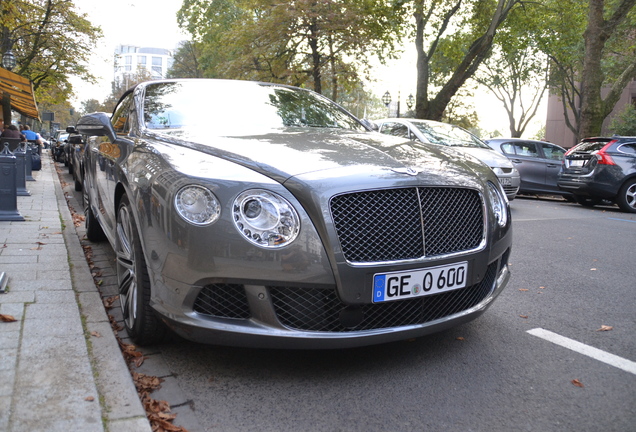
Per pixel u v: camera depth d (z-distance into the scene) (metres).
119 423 2.04
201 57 34.97
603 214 10.38
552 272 4.97
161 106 3.70
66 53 27.09
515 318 3.59
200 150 2.80
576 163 11.52
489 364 2.81
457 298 2.72
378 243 2.46
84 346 2.67
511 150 13.47
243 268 2.34
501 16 18.70
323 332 2.41
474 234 2.77
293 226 2.37
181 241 2.39
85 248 5.36
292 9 17.72
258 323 2.39
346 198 2.44
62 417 2.04
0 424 1.96
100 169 4.29
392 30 21.31
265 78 20.97
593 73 16.14
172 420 2.20
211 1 31.41
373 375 2.66
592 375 2.70
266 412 2.29
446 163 2.90
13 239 5.18
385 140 3.29
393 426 2.19
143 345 2.92
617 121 28.77
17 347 2.62
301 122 3.80
